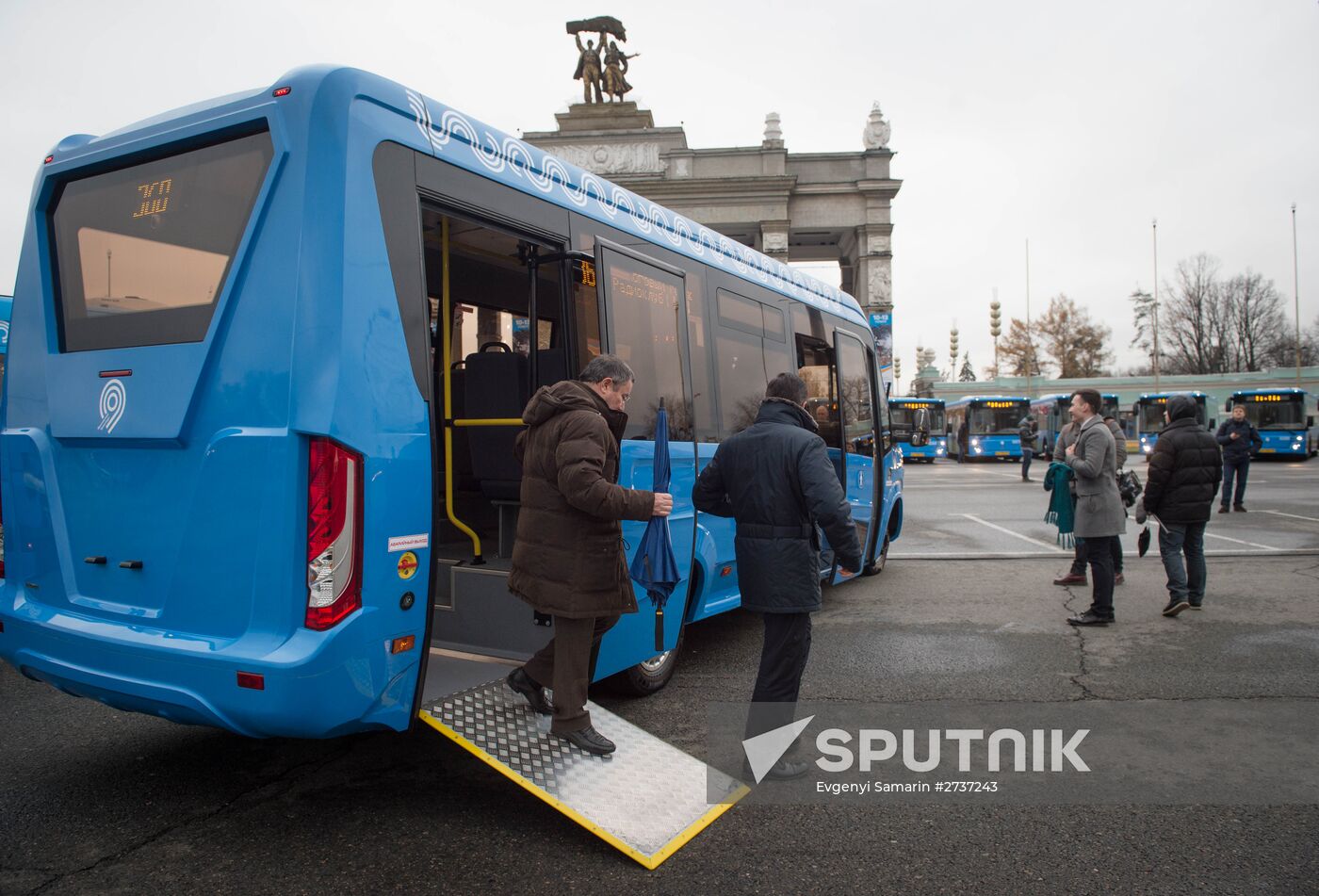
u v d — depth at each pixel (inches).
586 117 1432.1
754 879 115.9
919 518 577.0
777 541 143.8
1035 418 1599.4
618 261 175.9
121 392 131.0
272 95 123.9
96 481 134.1
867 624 268.4
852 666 219.8
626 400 175.0
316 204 119.0
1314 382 2065.7
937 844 126.0
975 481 978.1
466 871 117.6
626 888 113.4
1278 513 551.5
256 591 117.0
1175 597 270.7
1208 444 270.5
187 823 131.6
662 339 190.4
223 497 120.3
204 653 116.1
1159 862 120.6
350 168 121.6
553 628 152.2
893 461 361.7
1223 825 132.0
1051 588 323.6
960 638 249.0
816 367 288.5
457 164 141.8
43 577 140.5
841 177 1453.0
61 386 139.1
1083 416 262.8
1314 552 387.2
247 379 120.3
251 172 126.5
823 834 129.1
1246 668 215.8
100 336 137.3
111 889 112.0
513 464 175.6
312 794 142.1
